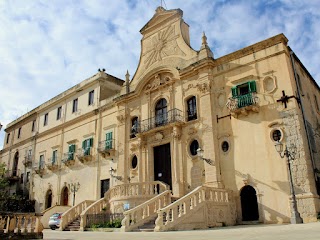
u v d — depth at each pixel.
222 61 21.61
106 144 28.25
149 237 10.48
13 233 11.30
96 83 32.28
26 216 11.81
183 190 21.28
